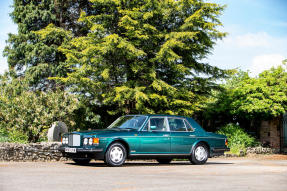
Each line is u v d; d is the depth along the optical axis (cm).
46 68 2117
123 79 1738
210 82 1852
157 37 1662
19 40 2209
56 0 2181
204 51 1852
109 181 664
